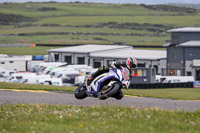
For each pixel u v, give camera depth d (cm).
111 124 3525
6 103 5244
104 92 3941
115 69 4031
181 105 6212
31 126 3447
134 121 3800
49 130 3291
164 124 3700
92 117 3972
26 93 7069
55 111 4312
